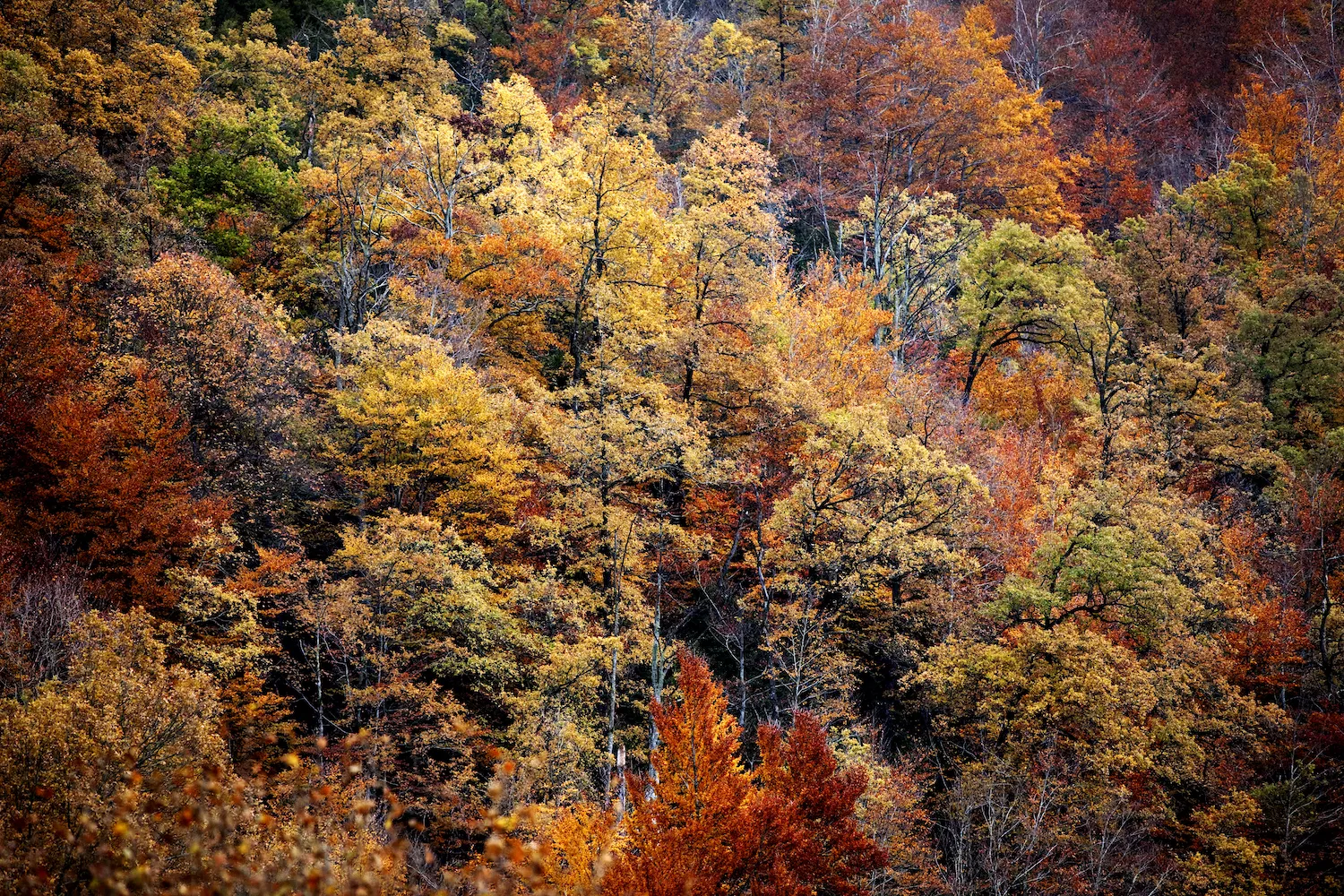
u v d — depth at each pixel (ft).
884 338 158.71
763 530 110.93
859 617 108.99
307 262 135.64
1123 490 99.81
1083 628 95.66
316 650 82.33
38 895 36.65
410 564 86.07
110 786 44.68
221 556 86.63
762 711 104.12
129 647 61.82
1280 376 141.18
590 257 129.59
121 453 88.07
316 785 63.62
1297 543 114.93
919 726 104.63
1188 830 87.51
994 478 119.55
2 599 65.36
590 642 88.38
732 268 134.82
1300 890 85.97
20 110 117.08
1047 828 82.94
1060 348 152.05
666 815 67.41
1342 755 94.73
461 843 76.59
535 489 112.88
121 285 103.71
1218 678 95.25
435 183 143.23
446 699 82.99
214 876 23.67
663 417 108.06
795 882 64.59
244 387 96.68
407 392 102.58
